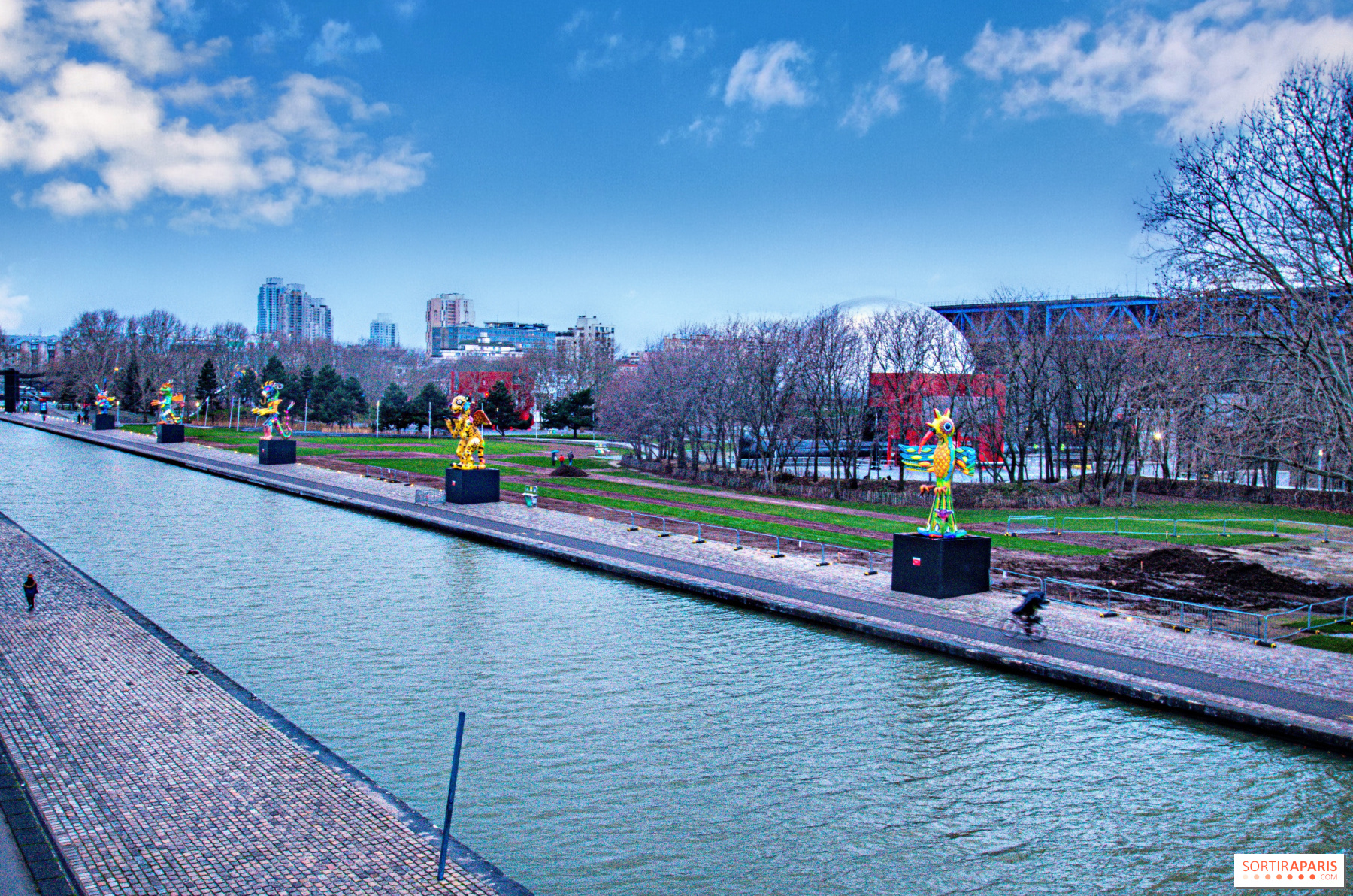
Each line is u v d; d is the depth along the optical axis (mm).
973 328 95125
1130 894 18000
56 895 16062
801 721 26312
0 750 22203
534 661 31266
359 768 22969
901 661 31516
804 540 51562
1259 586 43062
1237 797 21859
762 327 94250
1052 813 21156
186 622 35438
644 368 108188
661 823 20516
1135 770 23266
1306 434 35562
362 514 63188
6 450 104688
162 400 121875
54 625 33000
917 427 82125
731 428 90438
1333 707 25734
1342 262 32250
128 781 20594
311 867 17047
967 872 18719
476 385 183875
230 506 65750
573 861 18953
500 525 56125
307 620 35969
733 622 36281
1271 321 34031
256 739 23172
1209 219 33594
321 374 154125
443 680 29438
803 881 18344
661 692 28484
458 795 21609
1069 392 84625
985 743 24906
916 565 39188
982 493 76812
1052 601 38500
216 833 18281
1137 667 29344
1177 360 52500
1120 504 76250
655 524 58094
